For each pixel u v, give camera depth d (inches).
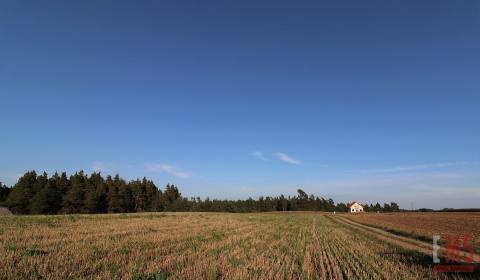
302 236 1499.8
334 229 2082.9
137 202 5871.1
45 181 4950.8
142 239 1040.2
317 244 1208.8
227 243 1044.5
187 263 676.7
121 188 5369.1
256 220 2642.7
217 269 619.5
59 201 4726.9
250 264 691.4
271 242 1167.6
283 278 583.8
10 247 783.1
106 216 2277.3
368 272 677.3
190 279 535.5
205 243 1024.9
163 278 529.3
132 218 2174.0
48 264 606.5
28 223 1518.2
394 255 930.7
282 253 903.1
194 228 1547.7
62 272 552.4
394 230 1969.7
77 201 4741.6
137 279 525.0
